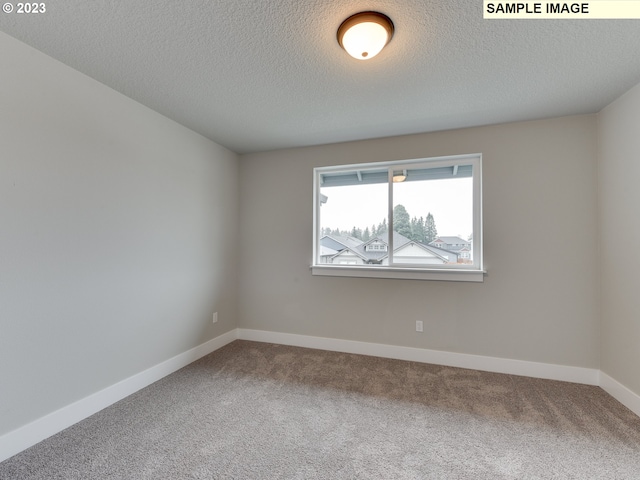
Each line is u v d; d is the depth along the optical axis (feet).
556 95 6.44
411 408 6.17
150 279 7.29
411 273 8.73
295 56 5.16
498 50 4.96
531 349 7.72
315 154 9.90
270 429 5.46
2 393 4.61
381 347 9.05
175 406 6.22
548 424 5.60
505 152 7.95
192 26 4.44
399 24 4.37
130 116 6.73
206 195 9.25
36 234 5.03
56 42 4.84
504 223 7.95
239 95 6.56
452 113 7.36
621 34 4.55
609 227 6.81
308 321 9.92
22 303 4.85
